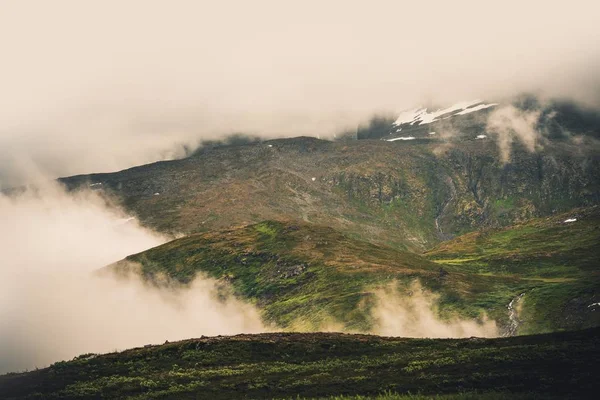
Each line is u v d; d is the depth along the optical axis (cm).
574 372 8488
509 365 9106
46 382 10269
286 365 10725
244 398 8900
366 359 10831
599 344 9600
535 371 8694
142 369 10800
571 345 9731
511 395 7594
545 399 7369
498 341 11162
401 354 10944
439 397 7594
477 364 9331
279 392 9094
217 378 10056
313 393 8906
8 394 9850
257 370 10412
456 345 11219
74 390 9762
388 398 7706
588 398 7475
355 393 8750
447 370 9275
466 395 7638
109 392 9656
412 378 9112
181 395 9238
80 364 11069
